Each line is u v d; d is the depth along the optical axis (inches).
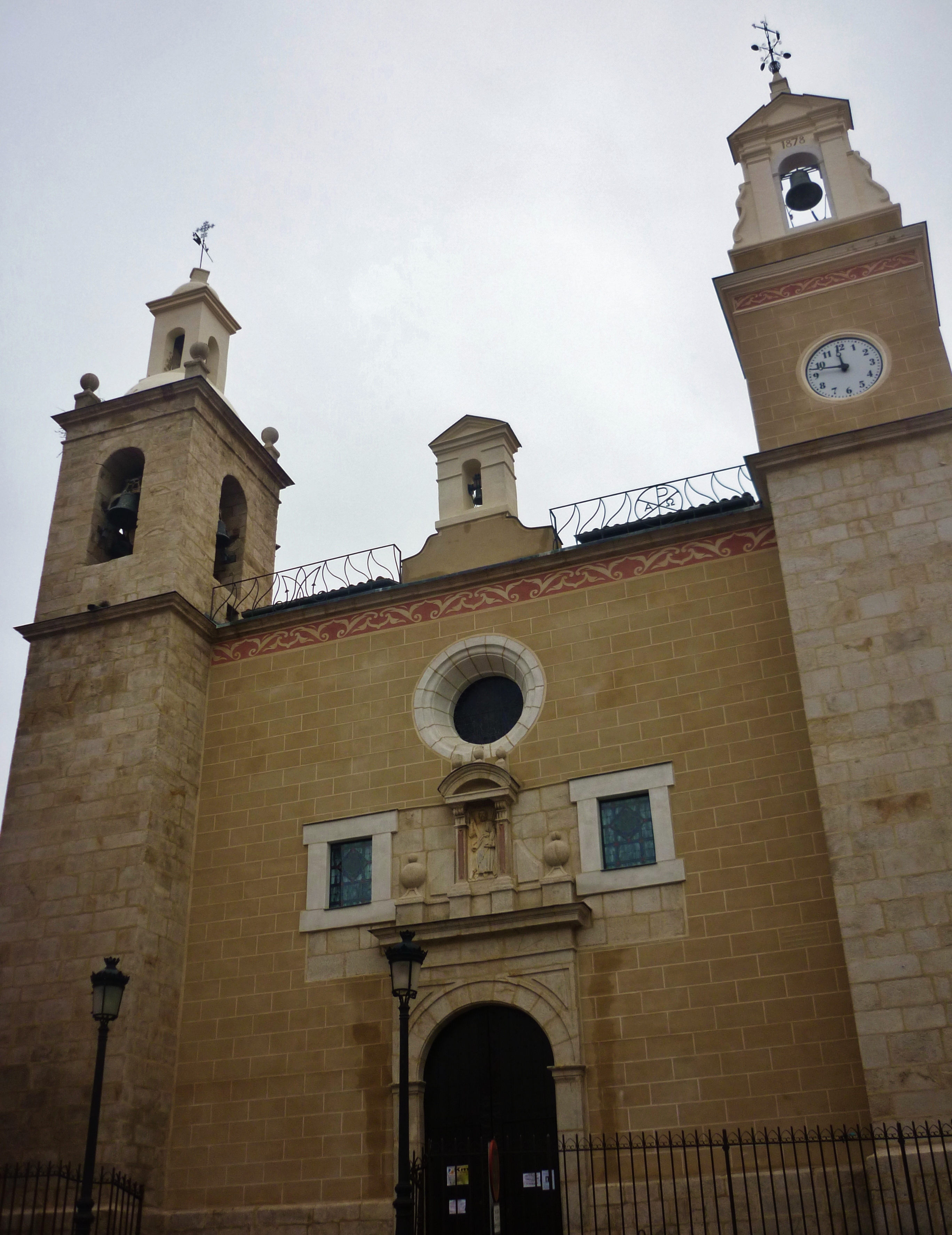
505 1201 733.3
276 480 1198.3
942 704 713.6
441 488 1011.3
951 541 755.4
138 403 1090.7
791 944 734.5
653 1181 703.7
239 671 984.3
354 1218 756.6
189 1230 788.6
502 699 911.7
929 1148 611.8
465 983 788.6
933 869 676.1
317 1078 807.7
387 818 875.4
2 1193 737.0
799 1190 629.6
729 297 924.0
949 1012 643.5
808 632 763.4
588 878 797.9
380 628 951.6
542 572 919.7
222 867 908.6
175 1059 850.8
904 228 890.7
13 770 943.0
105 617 977.5
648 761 820.6
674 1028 737.0
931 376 834.2
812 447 814.5
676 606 864.3
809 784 773.9
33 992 850.1
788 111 1015.0
